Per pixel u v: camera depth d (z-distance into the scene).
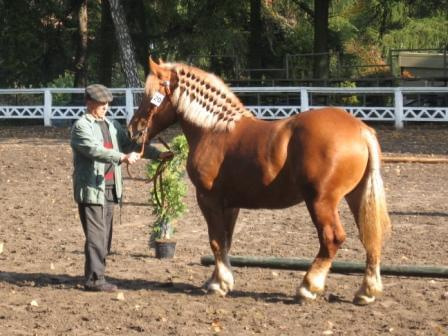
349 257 11.08
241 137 8.70
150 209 14.80
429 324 7.97
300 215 14.22
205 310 8.45
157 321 8.08
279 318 8.16
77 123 9.12
